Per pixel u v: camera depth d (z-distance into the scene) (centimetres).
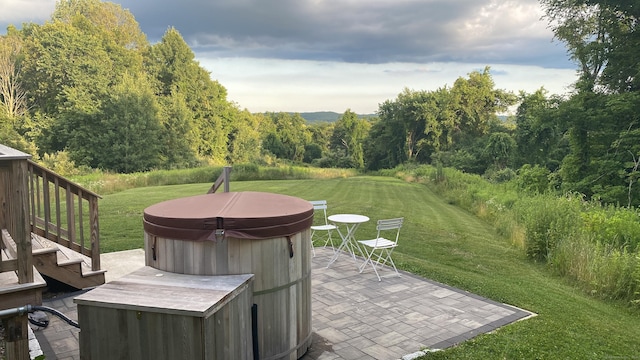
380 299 530
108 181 1888
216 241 317
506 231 1052
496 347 398
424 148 5059
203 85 4444
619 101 1911
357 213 1292
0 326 374
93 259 525
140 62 4181
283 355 351
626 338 447
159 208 368
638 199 1866
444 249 880
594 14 2109
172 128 3759
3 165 342
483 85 5038
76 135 3144
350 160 5522
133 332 262
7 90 3288
